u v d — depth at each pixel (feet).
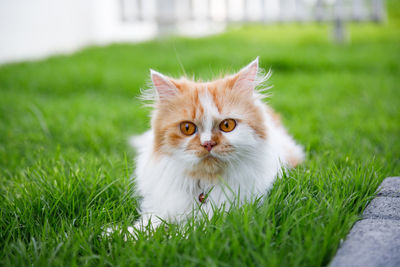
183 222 2.27
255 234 2.05
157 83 2.31
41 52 7.62
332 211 2.13
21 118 3.99
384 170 2.61
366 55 6.84
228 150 2.22
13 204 2.40
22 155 3.20
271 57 6.42
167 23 8.13
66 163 2.86
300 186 2.34
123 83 5.32
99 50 7.42
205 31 10.25
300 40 8.48
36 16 7.47
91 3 8.71
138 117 4.07
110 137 3.48
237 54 6.61
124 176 2.61
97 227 2.23
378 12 8.06
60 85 5.35
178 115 2.26
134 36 9.84
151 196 2.40
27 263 2.08
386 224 2.10
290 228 2.10
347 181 2.38
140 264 1.96
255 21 7.96
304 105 4.36
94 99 4.85
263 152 2.31
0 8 6.75
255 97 2.35
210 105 2.24
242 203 2.29
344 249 1.98
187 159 2.24
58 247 2.09
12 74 5.83
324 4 8.02
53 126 3.67
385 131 3.41
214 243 2.02
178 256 2.00
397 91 4.79
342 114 3.99
